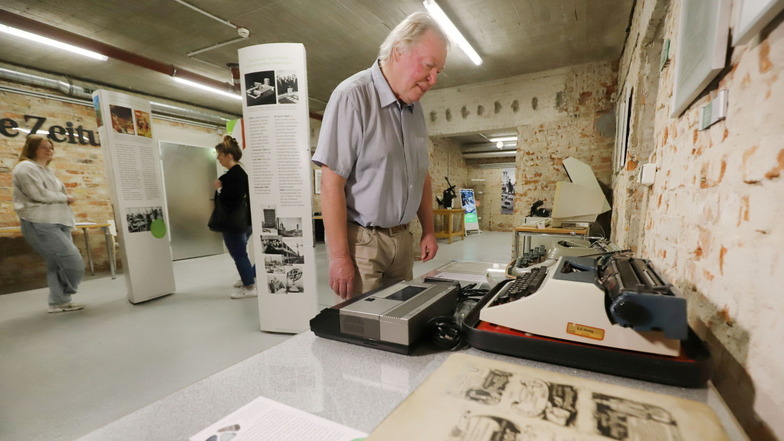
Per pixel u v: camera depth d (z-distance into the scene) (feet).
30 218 8.08
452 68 13.25
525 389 1.32
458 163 28.68
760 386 1.42
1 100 11.52
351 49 11.42
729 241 1.75
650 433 1.06
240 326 7.59
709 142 2.10
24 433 4.19
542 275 2.37
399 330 1.84
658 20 5.51
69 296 8.89
